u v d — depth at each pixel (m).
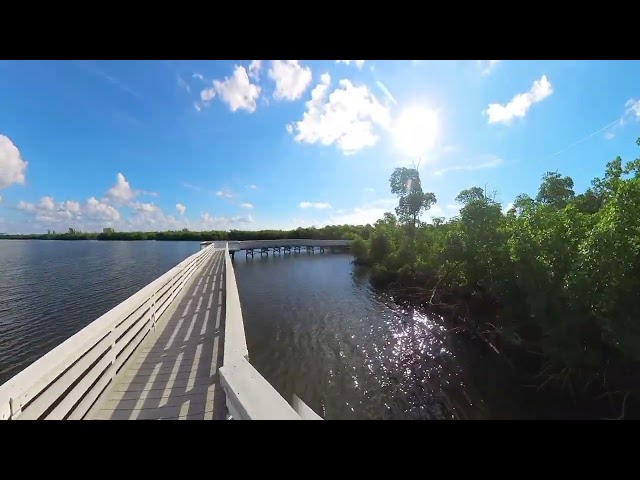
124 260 34.34
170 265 29.58
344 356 9.72
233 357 2.69
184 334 5.00
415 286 17.47
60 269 26.38
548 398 7.45
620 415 6.75
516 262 9.38
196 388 3.21
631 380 7.10
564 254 7.69
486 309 12.51
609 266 6.34
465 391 7.76
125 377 3.46
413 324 12.91
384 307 15.41
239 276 24.02
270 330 11.96
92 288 18.05
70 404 2.49
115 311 3.38
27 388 1.96
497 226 11.62
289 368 8.88
